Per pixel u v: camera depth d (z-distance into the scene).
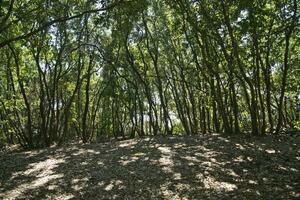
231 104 32.50
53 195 15.91
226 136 28.41
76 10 30.83
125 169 19.19
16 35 22.34
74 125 53.25
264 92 36.97
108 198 15.07
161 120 58.59
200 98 42.88
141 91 52.75
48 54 36.09
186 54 41.75
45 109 41.81
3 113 35.88
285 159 20.17
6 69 34.88
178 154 22.36
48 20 24.78
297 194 14.50
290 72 27.06
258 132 29.02
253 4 18.41
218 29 26.03
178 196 14.92
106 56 39.97
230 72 28.22
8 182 18.42
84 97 56.00
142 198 14.87
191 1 25.69
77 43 37.66
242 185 16.03
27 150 33.06
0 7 15.31
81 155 24.11
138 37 40.44
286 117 41.94
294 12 21.02
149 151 23.66
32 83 47.88
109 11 17.95
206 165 19.39
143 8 17.77
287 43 23.86
